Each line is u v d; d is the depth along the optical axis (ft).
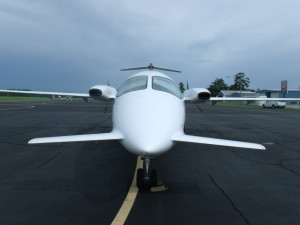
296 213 13.82
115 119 17.81
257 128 50.98
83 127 48.24
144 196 15.90
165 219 12.94
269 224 12.60
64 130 43.88
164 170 21.63
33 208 14.02
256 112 107.34
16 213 13.41
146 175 15.89
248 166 23.11
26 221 12.57
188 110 118.11
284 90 179.01
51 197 15.57
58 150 28.73
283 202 15.23
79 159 24.86
